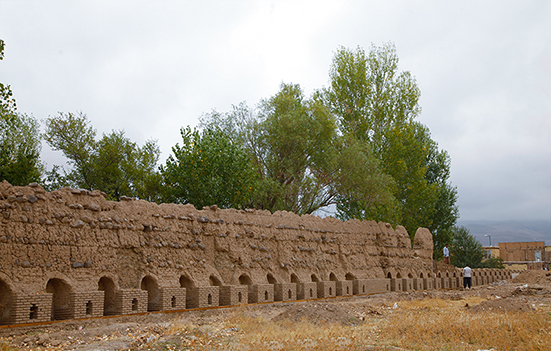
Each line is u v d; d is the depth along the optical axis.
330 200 33.34
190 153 25.19
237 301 17.73
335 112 39.06
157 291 15.52
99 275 14.04
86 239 13.93
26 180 23.00
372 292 25.72
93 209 14.34
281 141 31.08
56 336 11.49
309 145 31.42
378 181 31.50
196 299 16.39
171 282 16.02
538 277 32.88
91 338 11.69
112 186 30.66
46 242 12.93
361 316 16.62
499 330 12.72
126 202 15.59
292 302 19.94
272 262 20.62
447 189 49.03
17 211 12.46
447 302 21.94
